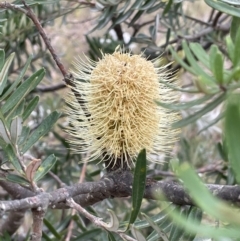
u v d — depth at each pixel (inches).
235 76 6.6
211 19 21.5
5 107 10.3
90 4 17.2
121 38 21.1
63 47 30.6
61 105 23.6
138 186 9.3
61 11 19.7
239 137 5.8
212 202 5.4
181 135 23.9
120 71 11.4
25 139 10.8
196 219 10.0
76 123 12.0
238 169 5.8
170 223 10.9
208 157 23.0
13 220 16.6
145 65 11.6
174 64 20.2
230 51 7.0
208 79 6.7
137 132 11.5
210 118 26.2
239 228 5.8
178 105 7.5
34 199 9.3
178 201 10.1
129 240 9.8
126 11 16.4
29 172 9.9
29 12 12.2
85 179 18.6
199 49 7.2
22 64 21.4
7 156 10.5
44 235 14.5
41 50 20.5
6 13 17.1
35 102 11.1
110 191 10.8
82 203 11.6
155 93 11.6
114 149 11.3
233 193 9.3
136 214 9.5
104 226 9.9
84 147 12.9
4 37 17.8
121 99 11.3
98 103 11.5
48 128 11.1
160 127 12.1
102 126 11.5
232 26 11.1
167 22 19.3
